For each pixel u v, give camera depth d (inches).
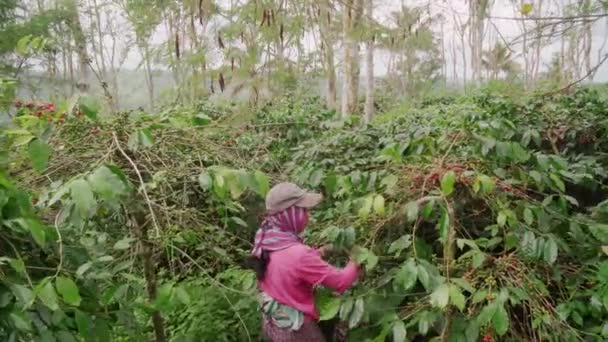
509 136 134.4
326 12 258.2
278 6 226.8
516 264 103.7
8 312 74.0
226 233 142.6
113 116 112.7
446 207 103.0
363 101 539.8
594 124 181.0
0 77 109.4
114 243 121.8
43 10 480.4
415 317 104.8
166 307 98.0
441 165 110.4
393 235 119.3
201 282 138.3
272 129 232.4
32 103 112.0
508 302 109.6
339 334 122.4
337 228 111.9
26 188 100.7
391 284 115.0
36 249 90.2
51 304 75.1
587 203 159.9
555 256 102.5
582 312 106.0
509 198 117.3
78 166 107.0
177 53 241.4
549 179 120.9
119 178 86.9
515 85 272.4
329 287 109.6
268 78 241.1
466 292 111.9
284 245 111.2
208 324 132.4
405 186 114.0
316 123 237.3
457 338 102.1
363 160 165.9
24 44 115.9
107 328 90.9
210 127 125.3
